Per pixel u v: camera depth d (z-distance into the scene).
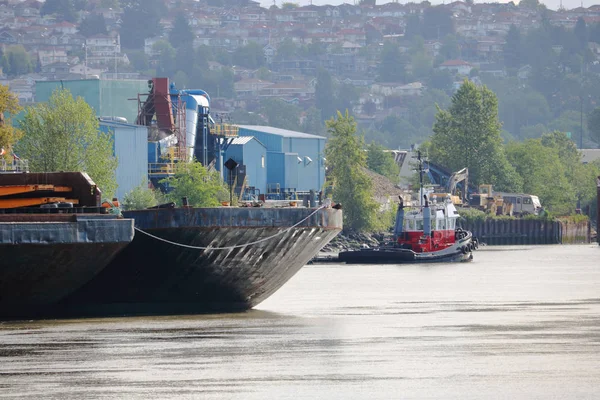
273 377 85.94
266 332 112.31
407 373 87.62
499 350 99.62
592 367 90.25
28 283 114.56
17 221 111.50
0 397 78.81
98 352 97.62
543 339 107.25
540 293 173.12
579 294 170.25
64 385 82.88
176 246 121.50
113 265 121.81
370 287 190.00
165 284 125.00
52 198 119.06
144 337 107.19
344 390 81.06
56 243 110.94
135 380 84.69
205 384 83.25
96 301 123.88
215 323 119.56
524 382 83.94
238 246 124.50
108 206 123.62
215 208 121.75
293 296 167.00
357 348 100.81
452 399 78.19
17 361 92.94
